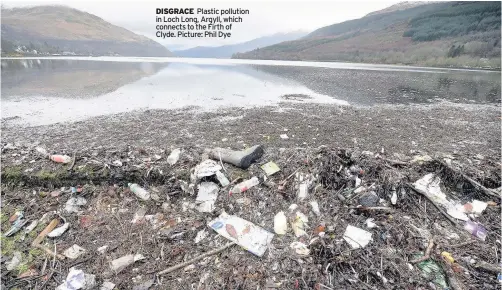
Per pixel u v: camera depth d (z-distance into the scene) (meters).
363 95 13.20
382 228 3.63
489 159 5.41
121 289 2.93
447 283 2.96
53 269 3.14
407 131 7.34
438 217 3.90
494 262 3.20
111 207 4.12
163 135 6.56
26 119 7.93
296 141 6.27
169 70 25.36
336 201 4.11
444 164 4.68
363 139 6.56
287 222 3.80
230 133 6.77
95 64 32.00
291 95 12.73
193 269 3.14
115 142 6.03
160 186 4.46
